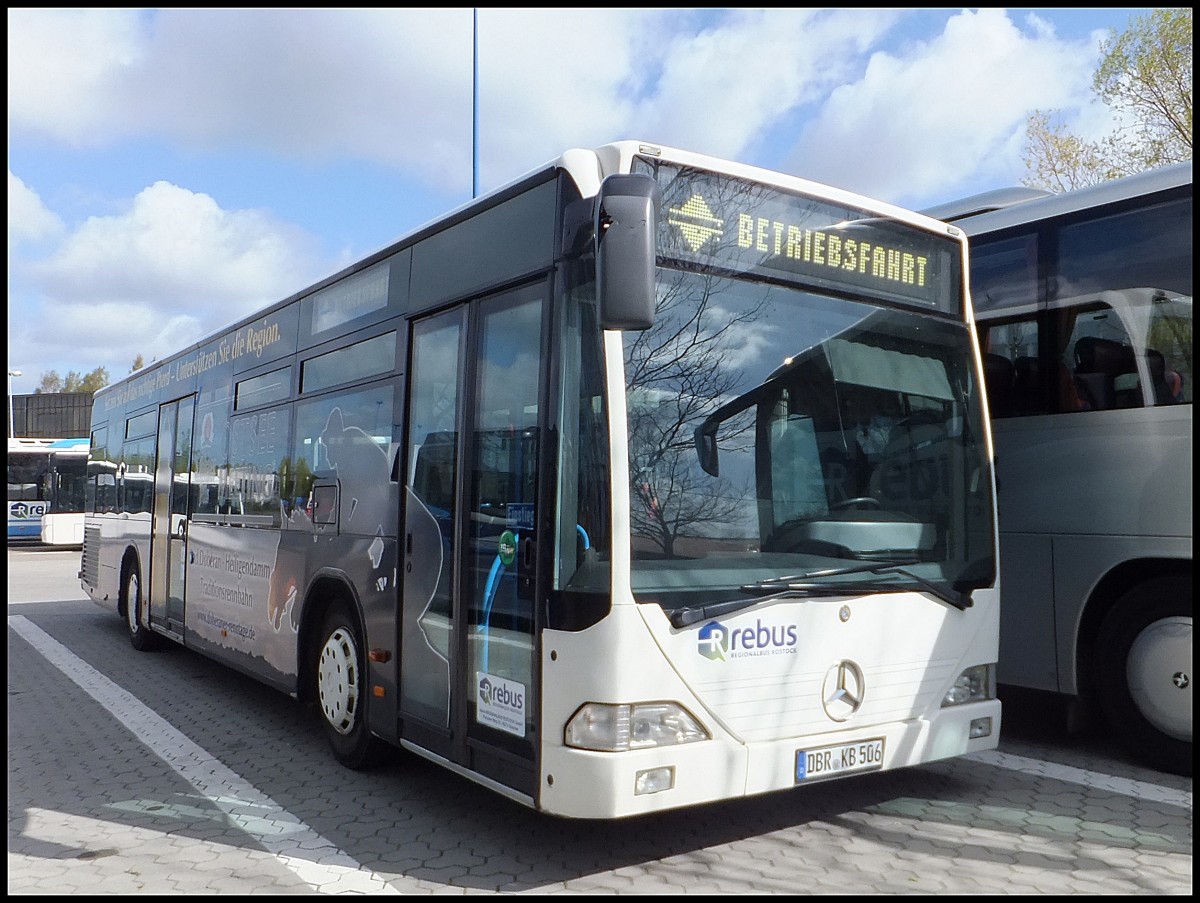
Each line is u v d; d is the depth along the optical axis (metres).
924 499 4.97
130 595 11.16
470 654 4.68
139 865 4.57
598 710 3.95
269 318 7.69
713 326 4.40
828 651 4.43
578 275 4.26
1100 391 6.03
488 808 5.28
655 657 4.00
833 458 4.68
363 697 5.86
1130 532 5.84
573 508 4.13
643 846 4.63
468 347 4.98
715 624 4.13
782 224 4.68
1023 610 6.34
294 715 7.82
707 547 4.21
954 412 5.19
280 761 6.35
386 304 5.88
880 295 5.00
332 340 6.55
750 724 4.20
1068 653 6.11
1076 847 4.54
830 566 4.54
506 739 4.38
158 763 6.38
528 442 4.43
